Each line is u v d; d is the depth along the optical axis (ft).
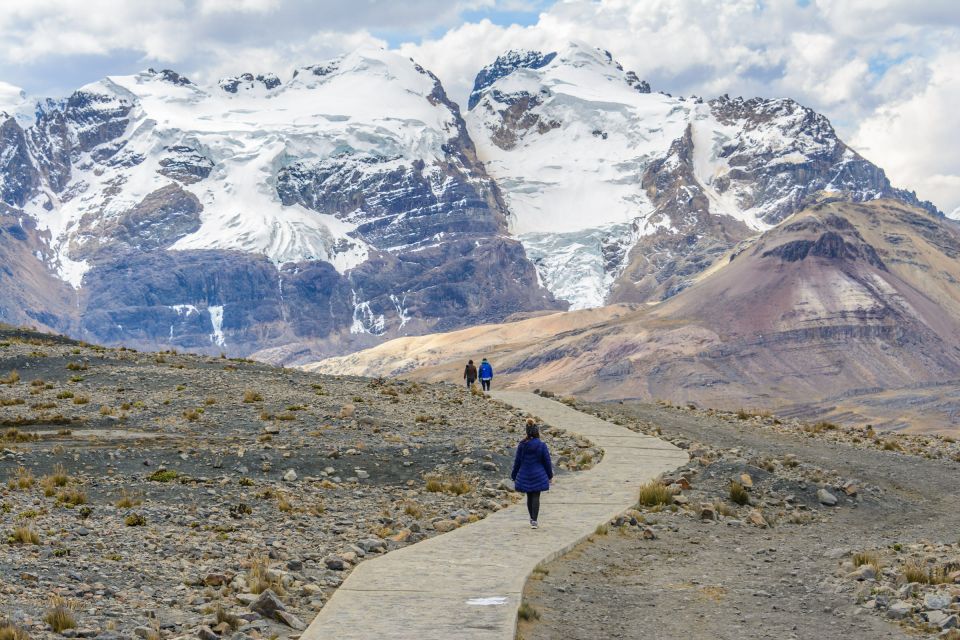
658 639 47.78
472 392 161.79
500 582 55.26
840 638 48.11
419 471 97.25
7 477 86.58
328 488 88.84
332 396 140.36
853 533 80.69
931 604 51.98
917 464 115.85
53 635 42.11
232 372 156.87
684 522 80.84
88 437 107.45
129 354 171.73
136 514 70.54
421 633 45.09
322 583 55.16
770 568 64.90
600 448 114.93
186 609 48.73
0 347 169.48
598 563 64.39
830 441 131.95
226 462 95.81
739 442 125.70
